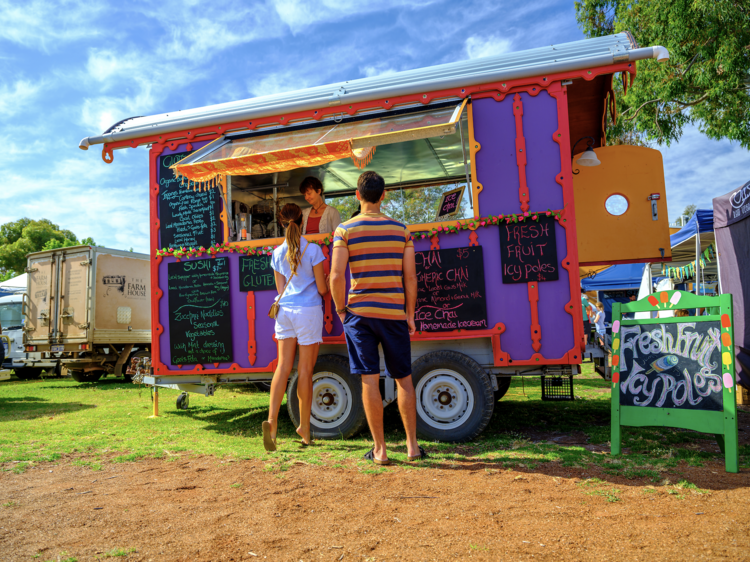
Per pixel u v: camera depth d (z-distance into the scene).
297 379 4.33
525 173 4.27
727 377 3.05
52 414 6.32
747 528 2.03
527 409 5.76
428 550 1.96
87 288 10.80
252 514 2.43
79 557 2.01
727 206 6.37
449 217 4.89
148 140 5.22
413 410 3.46
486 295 4.26
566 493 2.60
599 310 10.73
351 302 3.44
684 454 3.39
